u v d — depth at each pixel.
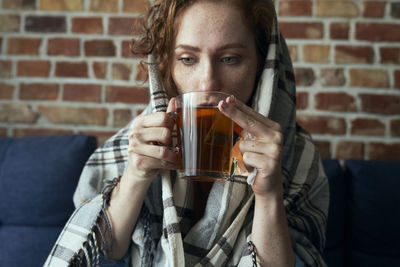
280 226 0.86
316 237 1.07
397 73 1.77
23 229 1.46
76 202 1.10
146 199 1.00
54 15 1.87
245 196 0.98
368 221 1.45
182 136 0.77
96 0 1.86
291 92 1.12
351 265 1.47
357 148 1.77
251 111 0.80
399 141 1.75
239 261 0.92
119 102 1.84
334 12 1.80
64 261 0.90
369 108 1.77
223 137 0.77
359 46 1.79
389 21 1.79
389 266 1.43
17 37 1.87
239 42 0.91
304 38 1.80
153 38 1.00
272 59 1.02
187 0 0.92
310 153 1.15
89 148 1.52
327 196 1.15
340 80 1.79
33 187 1.46
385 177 1.47
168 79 1.02
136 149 0.84
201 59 0.91
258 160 0.81
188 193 0.99
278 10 1.81
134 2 1.85
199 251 0.93
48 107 1.85
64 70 1.86
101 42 1.85
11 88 1.86
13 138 1.59
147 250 0.94
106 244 0.93
